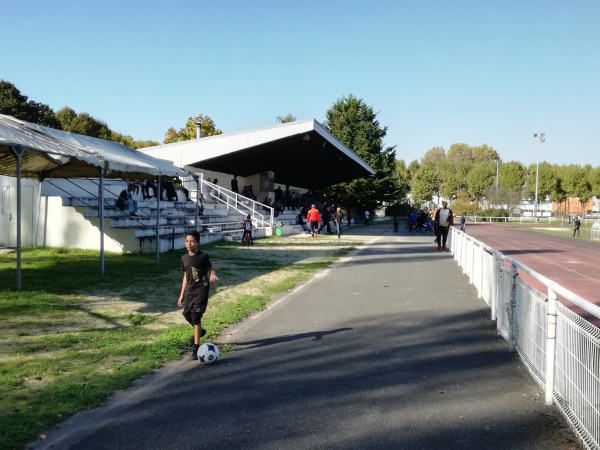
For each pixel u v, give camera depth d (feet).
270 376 18.70
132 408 15.51
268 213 116.06
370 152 202.49
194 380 18.20
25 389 16.55
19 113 176.76
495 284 27.99
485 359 21.08
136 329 25.09
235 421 14.62
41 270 41.19
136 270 43.47
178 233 67.82
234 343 23.22
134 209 62.85
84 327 25.14
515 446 13.24
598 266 61.87
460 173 406.00
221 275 44.42
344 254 66.49
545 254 78.48
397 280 43.70
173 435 13.66
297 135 98.58
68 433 13.66
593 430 12.59
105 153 41.68
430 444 13.29
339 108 206.18
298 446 13.07
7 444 12.62
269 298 34.65
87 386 16.84
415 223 139.85
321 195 207.00
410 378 18.60
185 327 25.80
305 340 23.93
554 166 356.18
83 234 57.16
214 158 102.32
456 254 58.54
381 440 13.48
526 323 19.98
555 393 16.01
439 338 24.48
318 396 16.69
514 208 308.81
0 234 59.41
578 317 14.12
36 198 58.54
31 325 24.94
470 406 15.96
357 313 30.09
